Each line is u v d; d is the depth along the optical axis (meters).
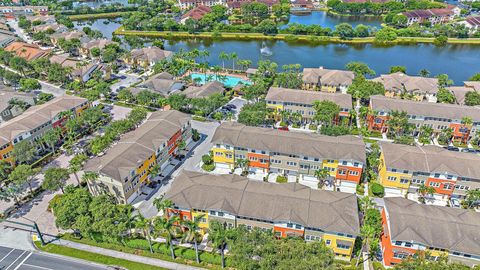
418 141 116.50
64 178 88.56
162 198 79.56
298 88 153.00
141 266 72.62
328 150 93.81
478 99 128.25
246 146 97.31
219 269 71.81
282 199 76.50
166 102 133.88
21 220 84.56
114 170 85.62
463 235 68.19
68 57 178.62
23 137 105.62
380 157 99.19
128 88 145.88
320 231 72.56
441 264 60.19
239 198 77.44
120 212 77.50
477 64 197.12
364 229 68.69
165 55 186.25
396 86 144.25
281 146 96.38
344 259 74.25
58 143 116.44
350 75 152.62
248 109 119.75
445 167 87.81
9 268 72.06
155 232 74.50
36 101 136.25
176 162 105.88
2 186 95.31
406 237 68.31
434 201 91.25
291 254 60.12
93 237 77.75
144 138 98.44
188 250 75.00
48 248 77.00
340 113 122.81
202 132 122.12
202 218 78.81
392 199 79.12
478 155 93.38
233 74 172.25
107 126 116.31
